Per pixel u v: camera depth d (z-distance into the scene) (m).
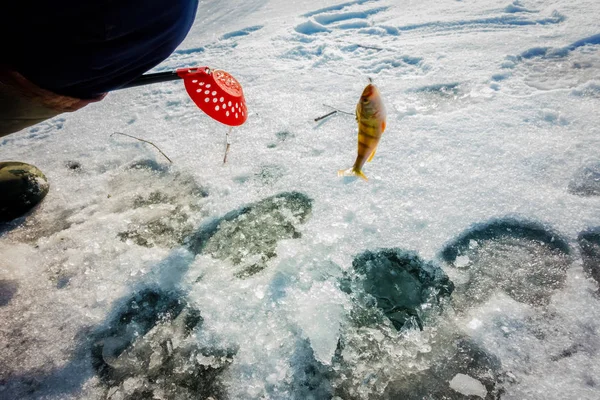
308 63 1.21
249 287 0.58
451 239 0.60
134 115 1.05
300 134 0.87
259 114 0.97
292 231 0.65
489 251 0.58
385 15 1.53
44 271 0.63
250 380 0.48
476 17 1.30
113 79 0.43
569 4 1.27
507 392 0.44
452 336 0.50
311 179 0.74
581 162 0.67
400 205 0.66
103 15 0.35
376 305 0.54
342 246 0.61
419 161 0.73
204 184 0.78
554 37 1.08
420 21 1.37
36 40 0.34
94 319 0.56
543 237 0.58
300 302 0.55
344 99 0.98
